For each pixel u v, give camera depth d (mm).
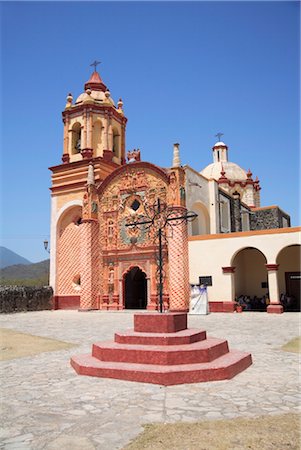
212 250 24219
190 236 24953
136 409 5871
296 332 14336
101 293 27875
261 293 28266
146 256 26266
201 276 24234
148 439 4723
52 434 4984
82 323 18938
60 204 32250
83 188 31125
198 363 7941
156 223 25688
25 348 11656
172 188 25031
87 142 31734
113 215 28281
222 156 45531
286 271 27344
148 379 7379
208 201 29609
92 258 27859
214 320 18781
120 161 33750
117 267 27531
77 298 30406
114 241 27844
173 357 7867
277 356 9922
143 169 27312
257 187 43344
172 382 7254
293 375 7910
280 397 6398
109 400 6344
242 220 37000
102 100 33375
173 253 24109
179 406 5977
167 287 24891
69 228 31844
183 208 24656
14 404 6227
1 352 11031
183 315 9602
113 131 34281
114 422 5355
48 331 15828
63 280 31234
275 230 22766
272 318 19594
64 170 32406
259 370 8383
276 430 4945
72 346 11945
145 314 9273
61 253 31781
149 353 8000
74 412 5797
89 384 7355
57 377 7969
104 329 16125
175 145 25422
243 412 5664
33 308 29141
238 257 27891
